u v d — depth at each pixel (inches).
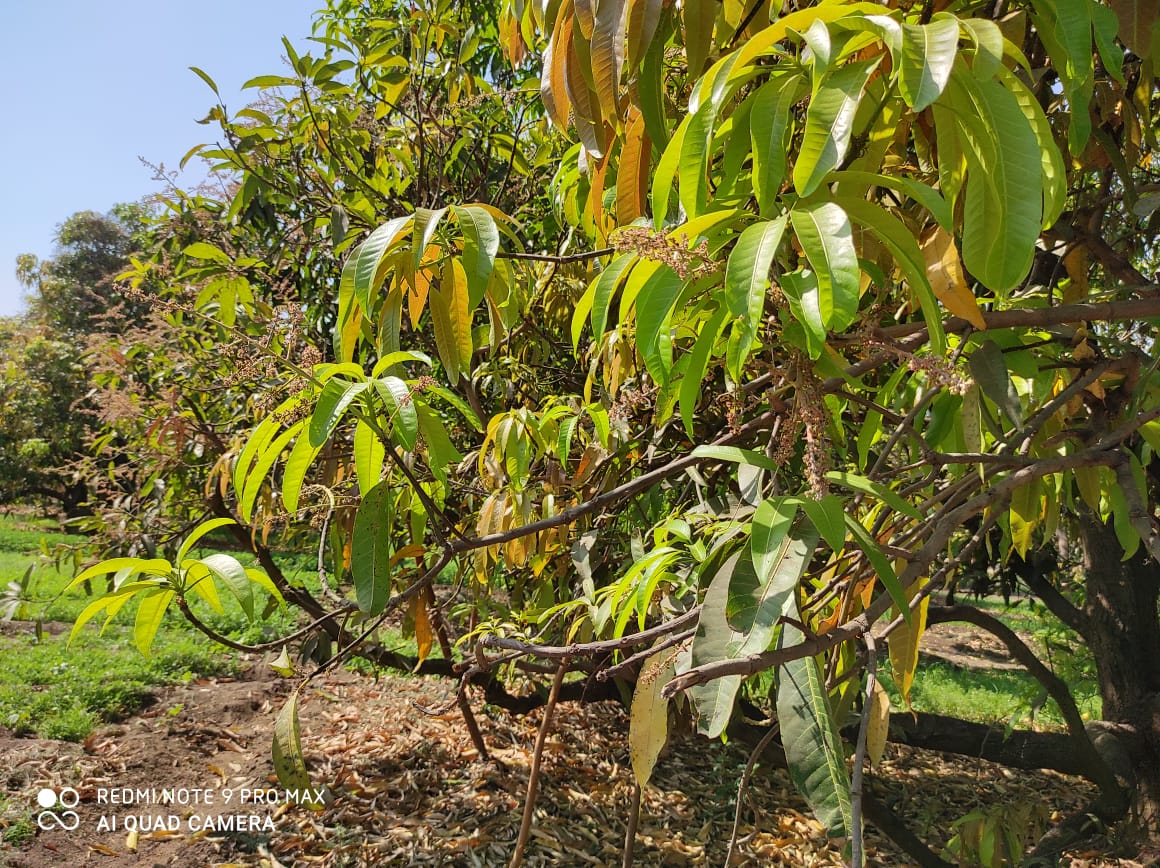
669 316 29.9
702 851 167.0
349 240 103.4
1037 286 66.9
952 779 202.8
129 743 200.8
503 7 58.8
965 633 385.4
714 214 29.4
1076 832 111.7
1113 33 33.2
